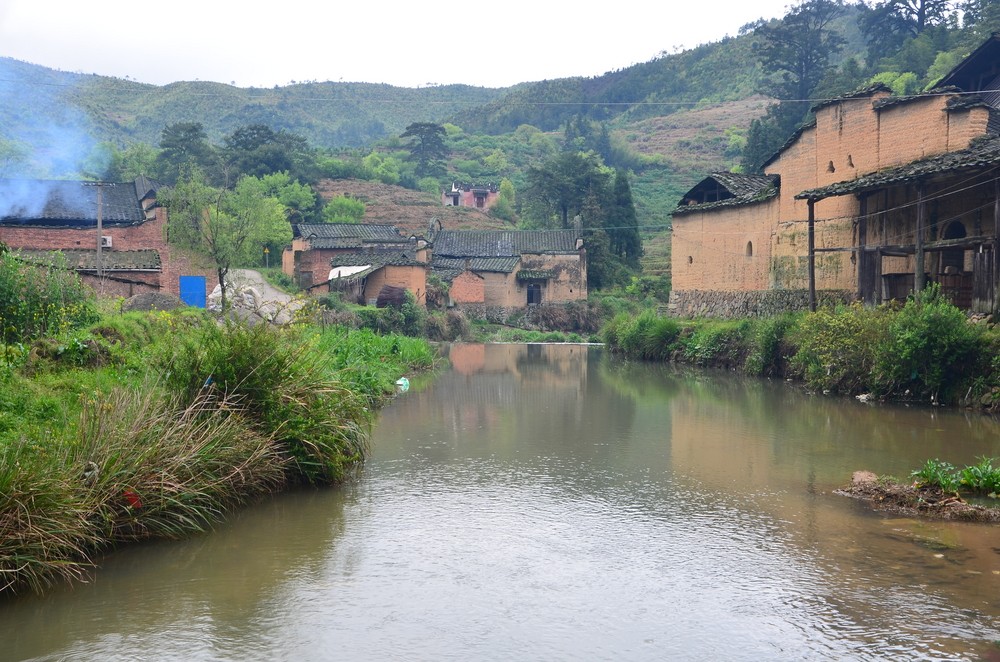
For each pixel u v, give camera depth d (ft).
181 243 126.21
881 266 75.92
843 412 58.70
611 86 499.51
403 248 182.50
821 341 71.41
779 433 50.47
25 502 24.13
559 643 21.33
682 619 22.74
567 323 188.55
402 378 76.38
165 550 28.09
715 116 414.21
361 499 34.71
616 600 24.04
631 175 329.52
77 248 113.39
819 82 249.34
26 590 24.29
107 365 43.42
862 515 32.40
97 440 28.12
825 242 89.20
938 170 64.54
